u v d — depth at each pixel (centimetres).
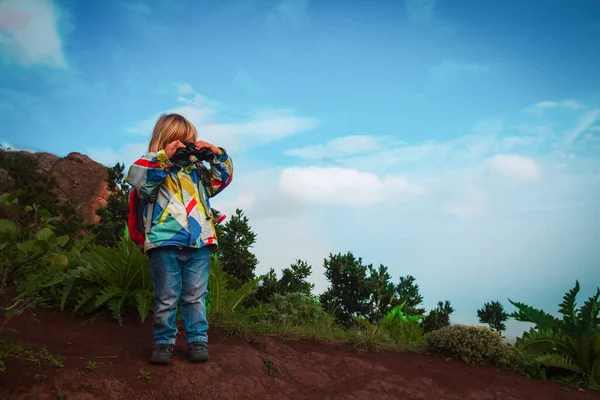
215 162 362
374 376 401
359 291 816
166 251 334
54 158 1326
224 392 316
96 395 281
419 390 387
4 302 406
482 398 396
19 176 1144
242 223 763
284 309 607
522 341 552
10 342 312
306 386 365
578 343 521
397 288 827
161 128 354
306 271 812
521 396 413
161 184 339
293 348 474
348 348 509
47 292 475
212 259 568
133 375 313
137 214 348
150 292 485
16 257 275
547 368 526
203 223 344
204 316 352
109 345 371
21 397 258
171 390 306
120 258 496
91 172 1306
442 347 542
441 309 836
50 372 290
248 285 550
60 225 743
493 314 863
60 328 416
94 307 462
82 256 527
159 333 337
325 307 811
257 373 359
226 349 390
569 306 546
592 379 491
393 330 652
